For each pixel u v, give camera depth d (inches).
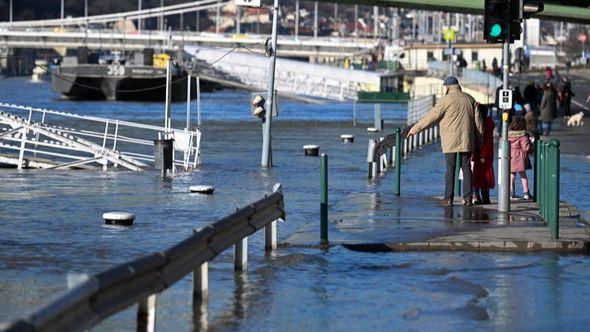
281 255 1326.3
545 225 1544.0
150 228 1625.2
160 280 873.5
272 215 1301.7
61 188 2244.1
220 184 2352.4
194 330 937.5
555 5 4224.9
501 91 1669.5
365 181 2377.0
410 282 1155.9
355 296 1083.3
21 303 1059.9
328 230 1508.4
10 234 1549.0
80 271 1238.9
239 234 1141.7
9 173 2620.6
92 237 1521.9
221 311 1013.8
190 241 951.6
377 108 4544.8
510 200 1840.6
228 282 1154.0
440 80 7534.5
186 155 2748.5
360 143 3791.8
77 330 704.4
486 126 1787.6
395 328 947.3
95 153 2780.5
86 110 7022.6
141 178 2493.8
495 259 1305.4
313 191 2170.3
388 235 1448.1
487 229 1503.4
